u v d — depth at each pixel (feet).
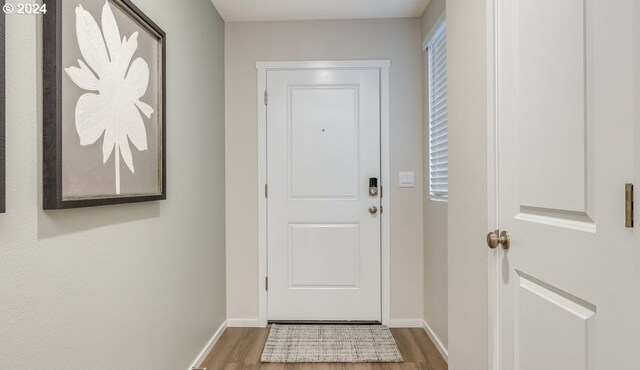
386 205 9.15
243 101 9.23
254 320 9.21
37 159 3.10
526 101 3.55
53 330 3.26
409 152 9.12
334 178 9.22
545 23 3.24
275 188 9.27
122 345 4.38
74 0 3.43
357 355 7.50
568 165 2.96
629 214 2.36
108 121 4.00
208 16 7.91
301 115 9.23
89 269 3.77
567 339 2.98
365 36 9.13
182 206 6.33
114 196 4.11
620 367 2.45
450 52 5.54
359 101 9.16
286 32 9.19
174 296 5.97
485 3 4.25
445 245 7.33
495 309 4.12
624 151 2.42
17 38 2.92
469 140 4.79
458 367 5.23
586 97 2.76
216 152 8.46
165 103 5.37
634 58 2.33
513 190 3.80
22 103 2.96
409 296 9.11
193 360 6.84
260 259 9.26
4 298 2.79
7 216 2.81
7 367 2.81
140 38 4.72
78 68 3.50
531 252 3.48
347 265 9.22
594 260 2.68
